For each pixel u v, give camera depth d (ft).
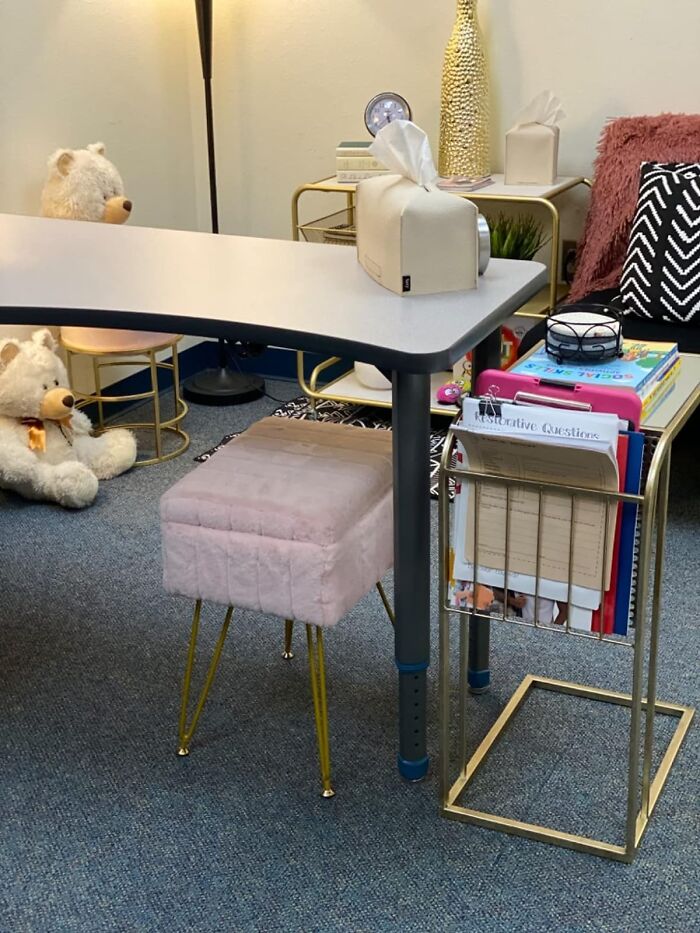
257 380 12.10
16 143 9.98
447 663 5.56
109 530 8.95
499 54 10.69
